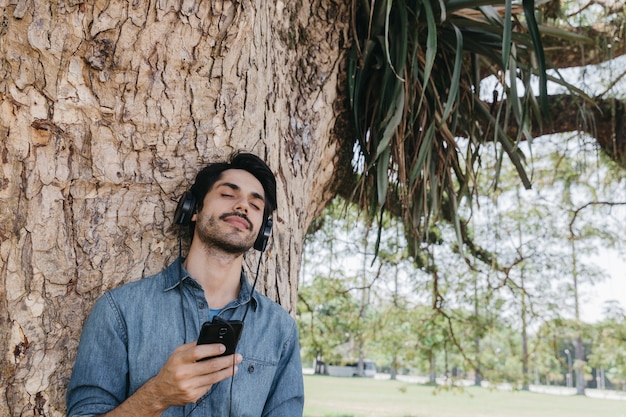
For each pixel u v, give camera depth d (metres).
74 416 1.10
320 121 2.05
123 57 1.35
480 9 2.25
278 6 1.84
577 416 13.23
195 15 1.38
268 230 1.42
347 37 2.14
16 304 1.25
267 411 1.30
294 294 1.83
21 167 1.28
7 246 1.26
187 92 1.44
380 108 2.18
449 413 12.57
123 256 1.37
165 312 1.23
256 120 1.60
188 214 1.34
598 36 3.61
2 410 1.22
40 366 1.26
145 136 1.40
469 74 2.59
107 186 1.37
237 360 1.06
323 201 2.77
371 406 13.11
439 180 2.62
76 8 1.30
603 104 3.79
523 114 2.27
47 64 1.29
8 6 1.27
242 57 1.50
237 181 1.31
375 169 2.42
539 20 2.55
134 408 1.03
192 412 1.18
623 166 3.81
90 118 1.34
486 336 4.86
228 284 1.33
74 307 1.31
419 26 2.29
